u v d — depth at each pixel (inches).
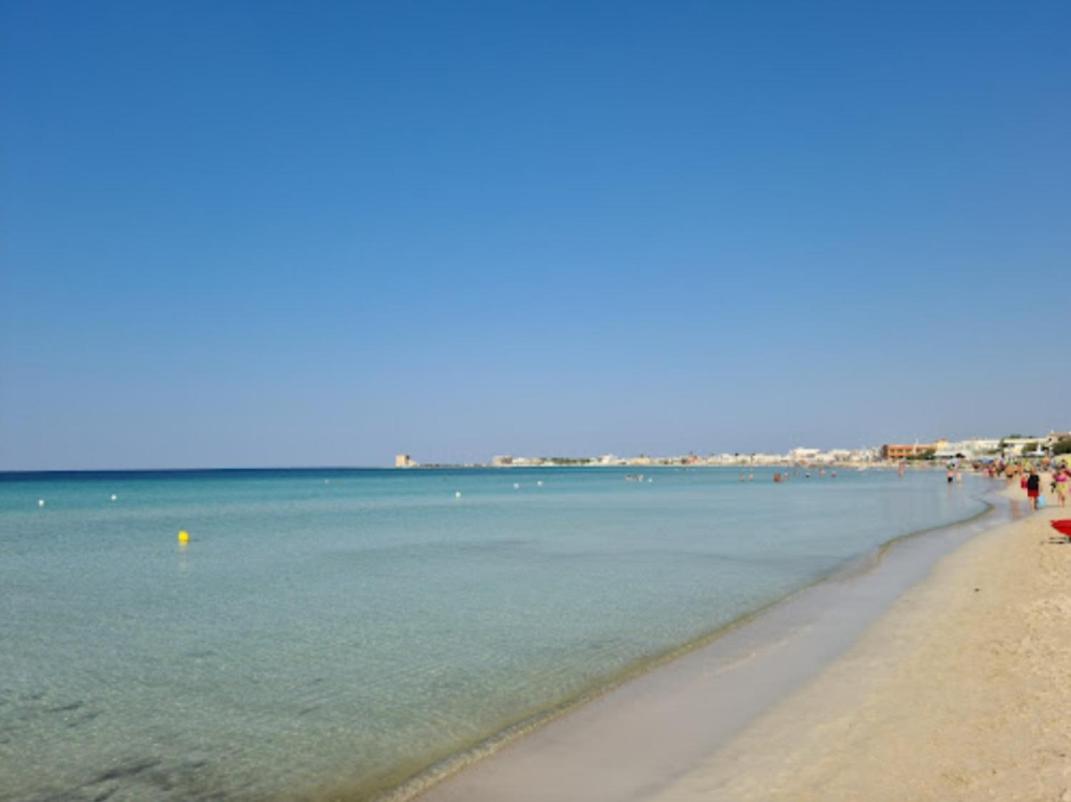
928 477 6008.9
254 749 392.2
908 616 629.3
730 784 314.3
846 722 378.6
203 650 593.9
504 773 340.8
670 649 569.0
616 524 1745.8
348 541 1398.9
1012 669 444.5
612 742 372.8
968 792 285.4
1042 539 1144.2
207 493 3826.3
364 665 543.5
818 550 1175.6
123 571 1023.6
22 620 711.1
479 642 604.1
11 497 3361.2
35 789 350.0
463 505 2674.7
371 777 353.7
